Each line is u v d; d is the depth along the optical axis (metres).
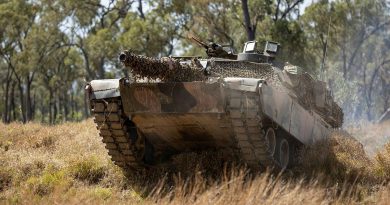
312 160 22.62
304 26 69.12
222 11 62.72
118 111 21.50
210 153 23.22
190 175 22.06
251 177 19.83
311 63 65.50
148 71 19.53
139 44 67.06
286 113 21.69
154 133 22.72
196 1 60.34
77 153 26.09
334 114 28.39
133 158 22.73
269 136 21.83
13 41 80.56
